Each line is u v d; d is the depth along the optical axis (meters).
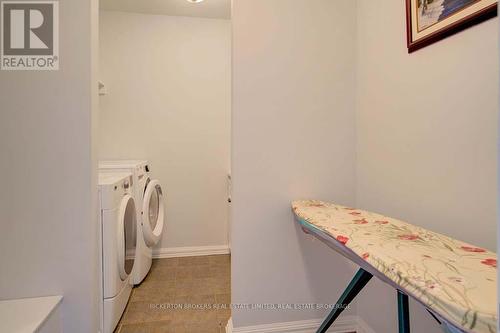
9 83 1.31
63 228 1.36
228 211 2.84
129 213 1.86
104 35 2.64
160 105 2.74
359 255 0.77
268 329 1.55
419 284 0.56
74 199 1.36
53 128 1.34
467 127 0.93
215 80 2.83
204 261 2.68
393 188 1.32
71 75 1.35
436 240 0.83
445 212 1.03
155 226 2.50
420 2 1.12
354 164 1.63
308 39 1.56
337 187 1.61
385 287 1.38
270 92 1.53
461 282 0.55
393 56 1.30
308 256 1.58
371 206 1.49
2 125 1.31
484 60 0.87
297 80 1.55
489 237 0.87
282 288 1.57
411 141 1.20
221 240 2.89
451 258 0.68
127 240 1.82
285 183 1.56
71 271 1.37
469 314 0.45
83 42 1.36
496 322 0.42
